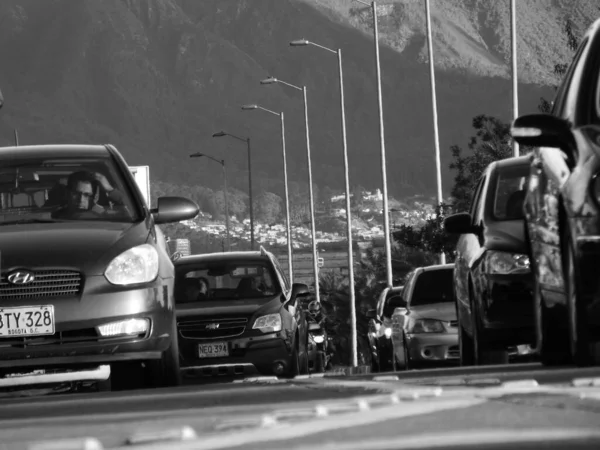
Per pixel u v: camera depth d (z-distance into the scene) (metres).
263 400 12.60
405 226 88.69
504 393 10.45
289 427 8.53
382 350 60.78
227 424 8.70
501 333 24.55
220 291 39.09
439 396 10.45
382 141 115.75
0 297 21.11
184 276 39.47
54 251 21.39
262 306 38.28
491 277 24.52
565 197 17.44
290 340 38.28
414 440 7.70
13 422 11.61
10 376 21.88
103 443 8.12
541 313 19.83
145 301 21.48
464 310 27.61
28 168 23.62
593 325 17.17
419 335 43.00
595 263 16.84
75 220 22.64
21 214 22.75
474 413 9.10
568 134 18.09
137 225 22.56
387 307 61.78
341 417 9.02
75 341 21.20
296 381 16.47
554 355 19.64
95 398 15.59
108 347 21.17
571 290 17.47
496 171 27.81
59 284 21.28
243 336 37.91
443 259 90.19
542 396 9.88
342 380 15.57
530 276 24.17
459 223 27.17
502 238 24.88
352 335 129.00
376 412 9.27
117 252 21.62
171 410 12.03
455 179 88.31
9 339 21.12
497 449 7.18
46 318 21.05
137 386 22.83
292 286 40.69
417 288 45.69
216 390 15.55
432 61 99.88
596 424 8.01
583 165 17.41
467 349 28.64
